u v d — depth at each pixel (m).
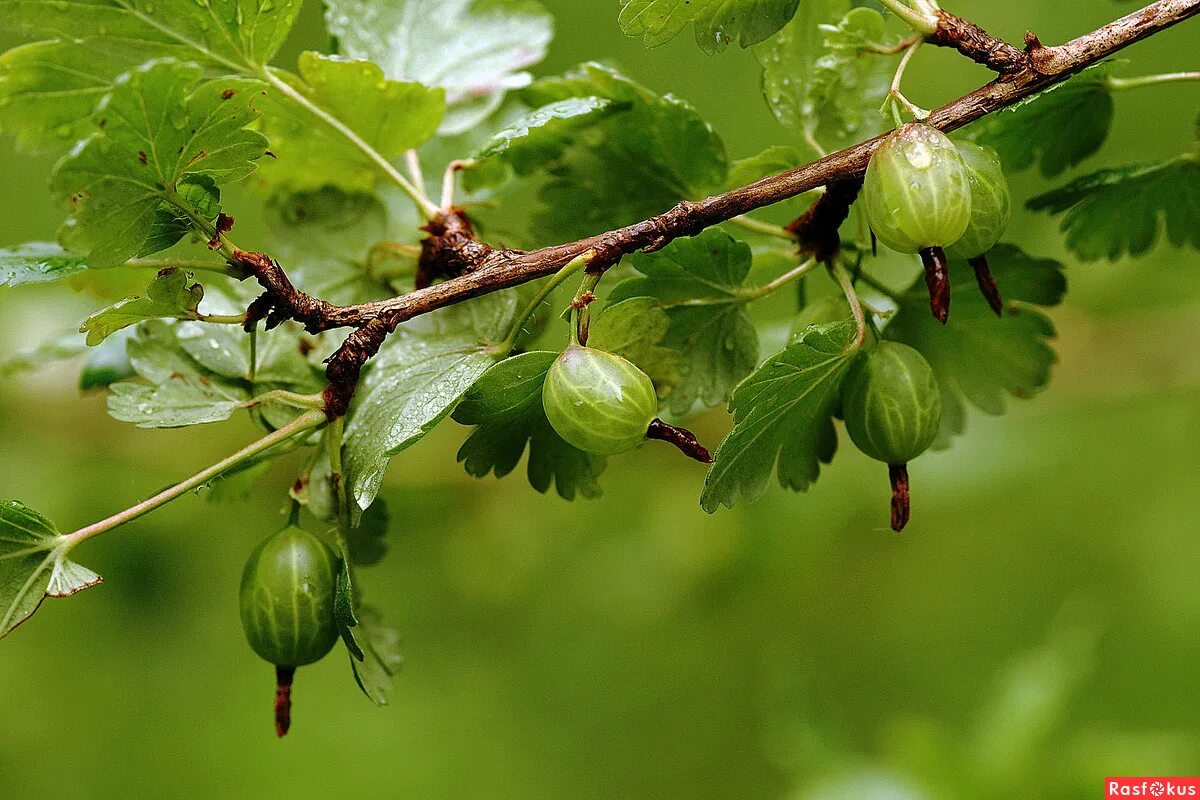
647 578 0.81
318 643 0.56
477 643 0.97
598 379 0.54
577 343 0.55
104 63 0.56
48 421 0.76
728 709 0.98
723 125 0.91
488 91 0.60
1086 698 0.90
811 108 0.59
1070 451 0.80
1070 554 0.94
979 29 0.56
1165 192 0.59
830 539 0.80
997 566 0.96
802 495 0.79
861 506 0.78
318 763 1.01
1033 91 0.56
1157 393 0.77
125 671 0.93
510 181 0.62
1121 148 0.83
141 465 0.78
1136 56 0.84
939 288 0.54
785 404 0.56
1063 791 0.64
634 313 0.56
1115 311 0.79
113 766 0.96
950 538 0.96
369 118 0.58
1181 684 0.87
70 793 0.94
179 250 0.59
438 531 0.84
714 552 0.80
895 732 0.65
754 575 0.80
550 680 1.01
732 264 0.56
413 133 0.59
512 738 1.01
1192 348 0.77
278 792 0.99
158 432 0.79
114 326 0.55
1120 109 0.83
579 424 0.54
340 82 0.58
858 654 0.96
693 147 0.58
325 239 0.60
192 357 0.57
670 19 0.56
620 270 0.59
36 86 0.54
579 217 0.59
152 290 0.55
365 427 0.56
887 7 0.56
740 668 0.99
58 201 0.54
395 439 0.55
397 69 0.60
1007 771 0.64
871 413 0.56
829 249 0.57
